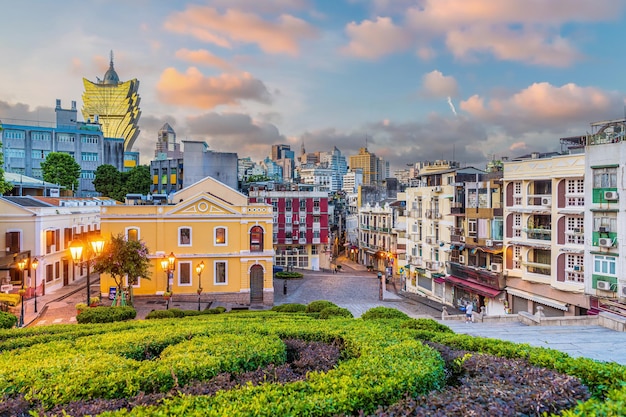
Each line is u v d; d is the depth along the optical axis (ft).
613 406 21.35
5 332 56.49
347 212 349.20
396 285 189.88
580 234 99.76
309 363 38.29
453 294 146.92
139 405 26.78
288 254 235.40
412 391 28.73
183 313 88.94
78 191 294.25
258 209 138.21
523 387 27.17
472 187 136.77
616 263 91.50
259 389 27.99
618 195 91.15
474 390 26.96
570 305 101.45
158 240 131.23
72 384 30.63
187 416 24.12
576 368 31.68
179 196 161.17
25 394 29.35
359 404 26.32
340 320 60.08
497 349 39.91
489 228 128.67
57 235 143.13
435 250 160.97
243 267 135.64
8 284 118.52
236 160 225.56
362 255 273.13
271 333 47.42
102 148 320.29
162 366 33.94
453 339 44.73
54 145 296.92
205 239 134.00
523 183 115.34
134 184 272.31
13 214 125.80
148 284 130.52
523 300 116.37
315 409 25.04
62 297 127.24
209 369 34.53
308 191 238.68
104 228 128.77
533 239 112.27
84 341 44.86
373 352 36.88
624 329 61.36
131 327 59.06
